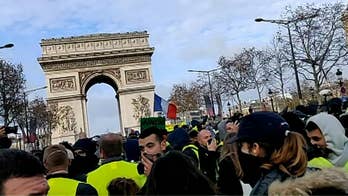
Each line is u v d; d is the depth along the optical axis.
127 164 12.35
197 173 5.76
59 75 156.00
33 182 5.94
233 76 110.75
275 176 6.97
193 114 83.44
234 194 10.52
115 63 158.25
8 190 5.82
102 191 11.99
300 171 6.88
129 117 155.62
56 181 10.48
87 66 157.62
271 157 7.10
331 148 10.06
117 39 160.00
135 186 9.92
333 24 76.38
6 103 89.50
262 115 7.36
